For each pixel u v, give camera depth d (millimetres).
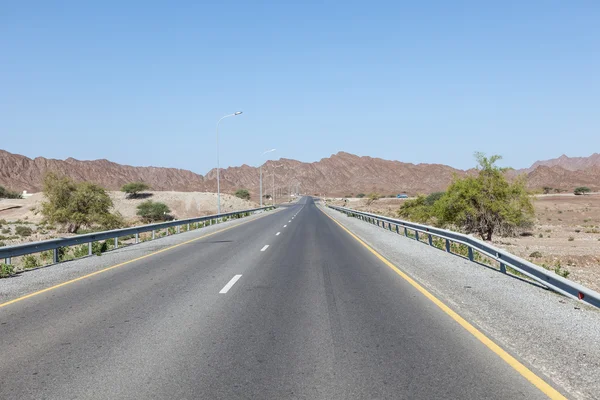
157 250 20125
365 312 8531
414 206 67625
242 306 9078
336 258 16625
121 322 7949
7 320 8234
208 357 6129
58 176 48719
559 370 5594
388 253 18062
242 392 5008
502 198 35438
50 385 5234
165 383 5262
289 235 27734
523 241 36719
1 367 5820
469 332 7203
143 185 114812
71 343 6789
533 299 9367
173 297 10000
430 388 5074
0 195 139750
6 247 13617
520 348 6414
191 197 112062
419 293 10250
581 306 8797
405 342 6719
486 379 5324
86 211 48938
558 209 90938
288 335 7102
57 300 9906
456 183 36094
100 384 5242
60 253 20141
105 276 13125
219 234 29172
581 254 27609
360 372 5559
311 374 5512
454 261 15164
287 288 10953
